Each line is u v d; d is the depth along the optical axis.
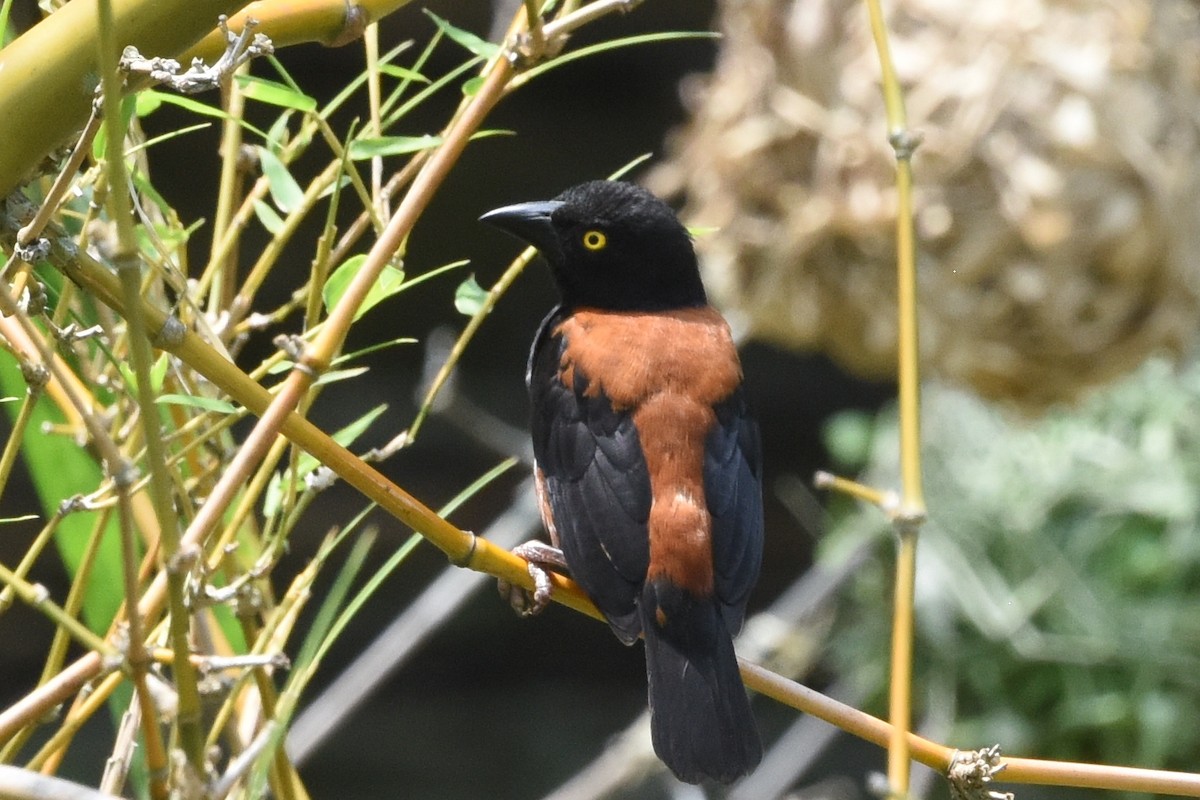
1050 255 9.91
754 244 10.53
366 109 16.16
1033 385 10.47
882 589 11.95
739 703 5.79
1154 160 10.01
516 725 18.58
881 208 9.95
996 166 9.88
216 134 16.08
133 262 3.03
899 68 10.02
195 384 4.96
